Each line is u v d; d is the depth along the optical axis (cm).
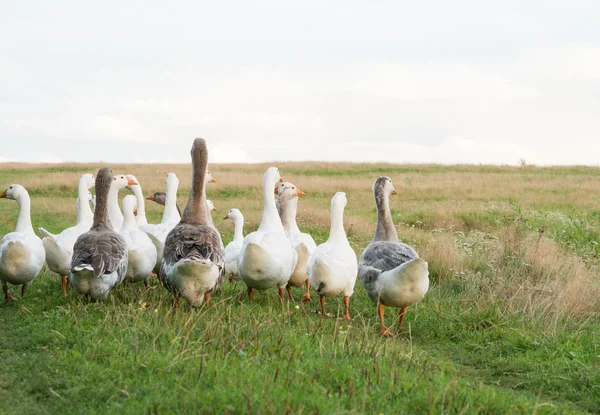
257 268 922
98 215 977
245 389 559
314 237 1742
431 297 1061
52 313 849
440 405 559
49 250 983
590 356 788
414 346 826
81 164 4459
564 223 1762
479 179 3553
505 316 934
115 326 757
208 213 1036
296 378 596
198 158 971
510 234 1345
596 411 643
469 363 791
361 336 806
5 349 718
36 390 591
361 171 4162
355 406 539
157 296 962
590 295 1043
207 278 842
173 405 534
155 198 1420
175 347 680
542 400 656
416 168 4334
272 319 825
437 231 1783
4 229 1847
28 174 3641
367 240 1641
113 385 590
